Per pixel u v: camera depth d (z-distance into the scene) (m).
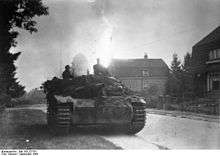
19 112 18.17
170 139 11.68
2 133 12.02
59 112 11.94
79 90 12.93
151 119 18.00
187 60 27.22
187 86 26.80
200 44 28.12
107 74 14.59
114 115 12.48
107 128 13.96
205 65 27.31
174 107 25.53
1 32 13.02
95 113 12.34
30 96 21.23
